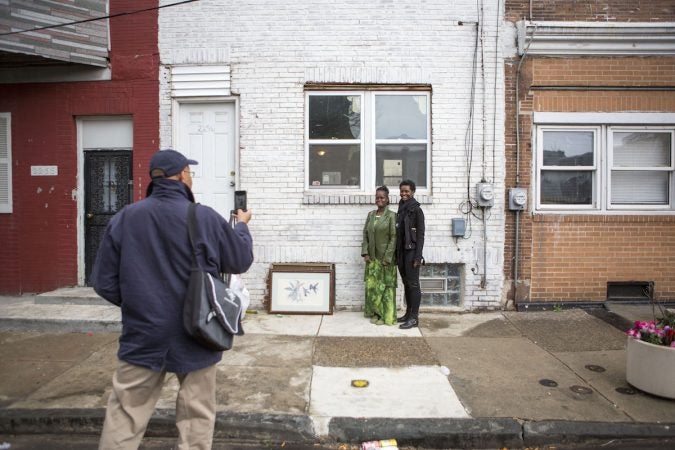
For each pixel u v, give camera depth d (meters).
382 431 3.77
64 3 6.80
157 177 2.88
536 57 6.98
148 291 2.70
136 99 7.20
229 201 7.23
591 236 7.02
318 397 4.24
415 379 4.63
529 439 3.73
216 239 2.87
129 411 2.75
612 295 7.10
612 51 6.94
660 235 7.02
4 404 4.12
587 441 3.75
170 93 7.14
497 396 4.28
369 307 6.58
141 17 7.14
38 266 7.42
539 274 7.02
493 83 6.98
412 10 6.97
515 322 6.46
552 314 6.78
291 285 6.88
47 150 7.38
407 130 7.16
